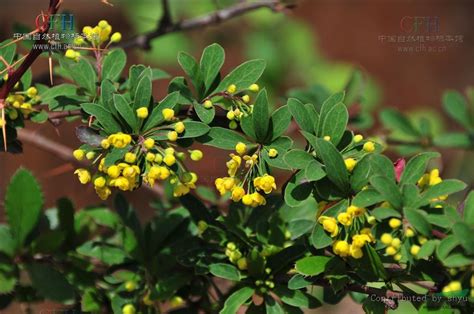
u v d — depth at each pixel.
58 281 0.56
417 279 0.53
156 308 0.59
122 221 0.60
